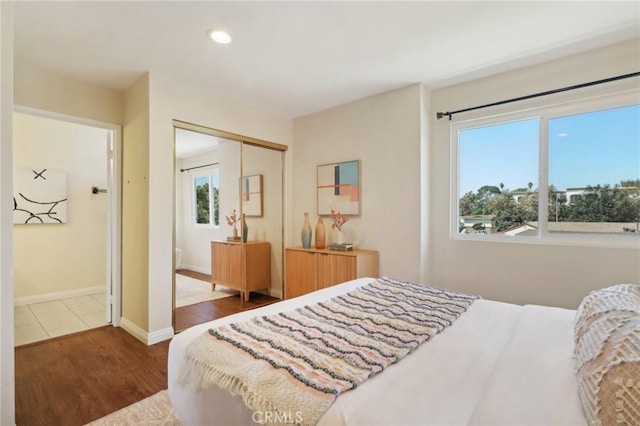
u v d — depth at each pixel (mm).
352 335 1294
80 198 4316
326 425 800
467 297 1863
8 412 1523
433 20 2025
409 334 1303
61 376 2168
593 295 1349
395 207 3178
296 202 4160
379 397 887
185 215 3248
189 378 1208
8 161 1495
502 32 2158
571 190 2510
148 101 2727
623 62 2273
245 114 3596
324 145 3822
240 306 3727
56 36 2176
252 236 3844
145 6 1861
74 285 4254
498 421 792
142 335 2771
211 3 1843
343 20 2018
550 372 1025
